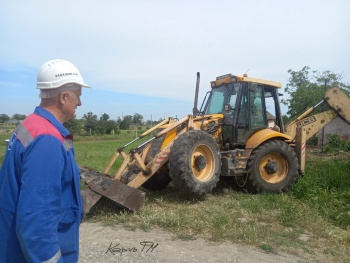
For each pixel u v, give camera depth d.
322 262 4.11
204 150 6.71
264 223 5.42
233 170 7.21
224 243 4.53
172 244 4.45
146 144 6.98
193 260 3.95
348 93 21.53
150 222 5.23
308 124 8.54
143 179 6.28
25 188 1.73
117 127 44.78
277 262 4.00
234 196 7.15
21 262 1.82
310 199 6.50
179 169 6.22
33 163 1.77
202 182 6.47
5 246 1.81
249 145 7.46
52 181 1.79
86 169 6.39
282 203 6.34
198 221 5.20
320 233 5.03
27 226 1.70
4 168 1.89
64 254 2.00
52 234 1.76
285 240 4.68
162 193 7.31
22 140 1.85
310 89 21.81
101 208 5.75
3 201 1.84
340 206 5.98
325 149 15.67
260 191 7.38
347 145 15.94
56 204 1.81
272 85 8.23
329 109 8.66
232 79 7.67
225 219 5.25
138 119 60.88
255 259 4.06
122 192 5.52
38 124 1.89
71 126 38.47
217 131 7.61
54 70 2.02
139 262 3.86
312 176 7.95
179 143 6.34
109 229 5.00
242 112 7.59
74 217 2.03
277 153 7.58
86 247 4.28
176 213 5.63
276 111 8.42
